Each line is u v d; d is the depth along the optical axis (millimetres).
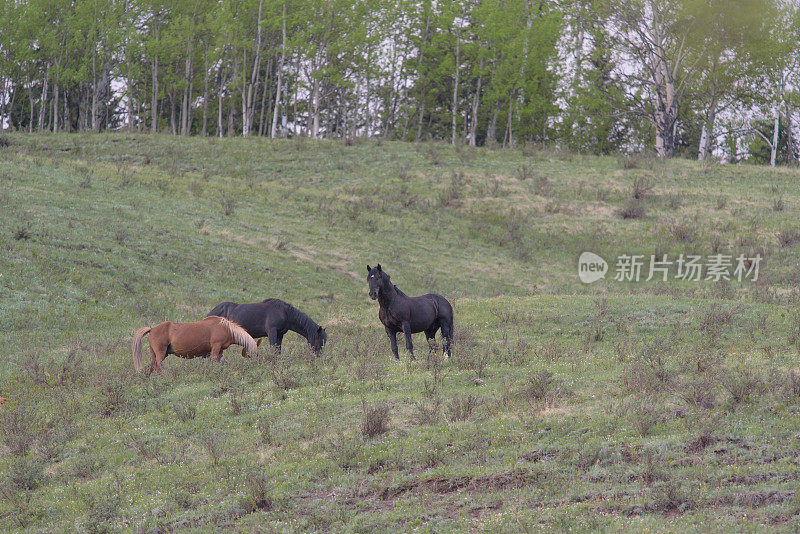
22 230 23469
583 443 8586
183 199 34219
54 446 10141
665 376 10898
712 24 47438
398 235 34500
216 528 7301
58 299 19984
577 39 54875
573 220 37406
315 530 7043
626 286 29781
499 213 38312
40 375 13484
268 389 12398
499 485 7754
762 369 11203
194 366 13812
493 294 27609
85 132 53844
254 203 36312
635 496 6988
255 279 25688
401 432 9625
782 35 51500
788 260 30672
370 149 50094
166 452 9742
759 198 39062
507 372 12609
